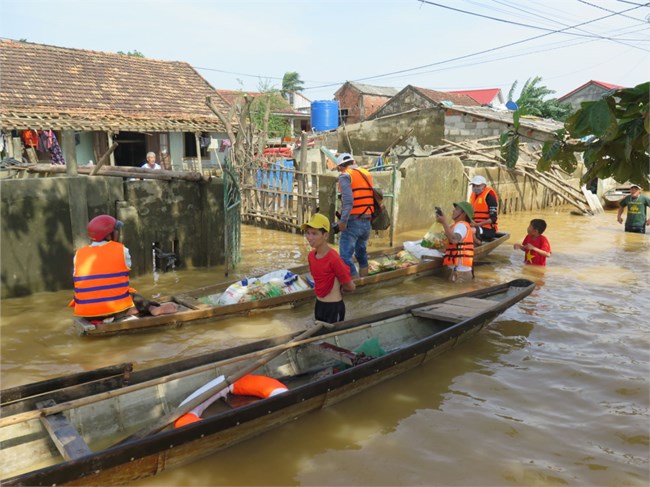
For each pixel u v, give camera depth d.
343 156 7.68
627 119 3.83
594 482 3.42
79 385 3.87
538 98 41.19
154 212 8.55
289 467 3.58
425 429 4.06
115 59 20.25
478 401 4.50
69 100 17.16
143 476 3.35
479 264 9.56
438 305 6.14
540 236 9.28
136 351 5.46
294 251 10.60
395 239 12.09
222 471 3.52
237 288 6.73
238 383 4.33
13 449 3.45
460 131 21.41
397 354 4.71
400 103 37.53
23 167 10.26
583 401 4.50
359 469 3.56
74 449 3.23
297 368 5.06
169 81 20.70
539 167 4.57
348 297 7.50
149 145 18.59
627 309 6.94
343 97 46.22
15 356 5.30
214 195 9.03
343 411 4.32
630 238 12.36
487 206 10.19
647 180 4.15
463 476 3.48
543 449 3.79
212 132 19.53
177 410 3.71
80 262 5.73
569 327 6.27
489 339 5.89
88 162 17.53
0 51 17.67
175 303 6.57
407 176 12.68
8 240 7.16
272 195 13.20
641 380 4.88
